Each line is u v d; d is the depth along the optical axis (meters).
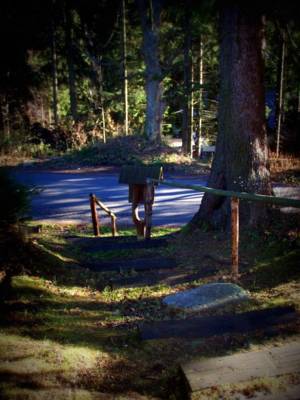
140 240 8.31
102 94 29.89
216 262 6.44
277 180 16.12
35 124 31.59
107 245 8.04
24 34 31.95
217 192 5.90
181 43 27.78
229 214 7.71
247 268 5.91
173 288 5.46
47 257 6.21
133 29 32.69
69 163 22.81
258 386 2.84
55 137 28.64
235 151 7.58
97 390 2.97
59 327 3.94
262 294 4.75
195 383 2.86
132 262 6.72
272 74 22.83
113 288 5.59
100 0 31.39
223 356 3.30
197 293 4.75
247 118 7.43
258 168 7.51
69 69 32.09
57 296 4.91
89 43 34.16
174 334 3.85
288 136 22.03
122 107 33.59
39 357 3.26
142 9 25.77
